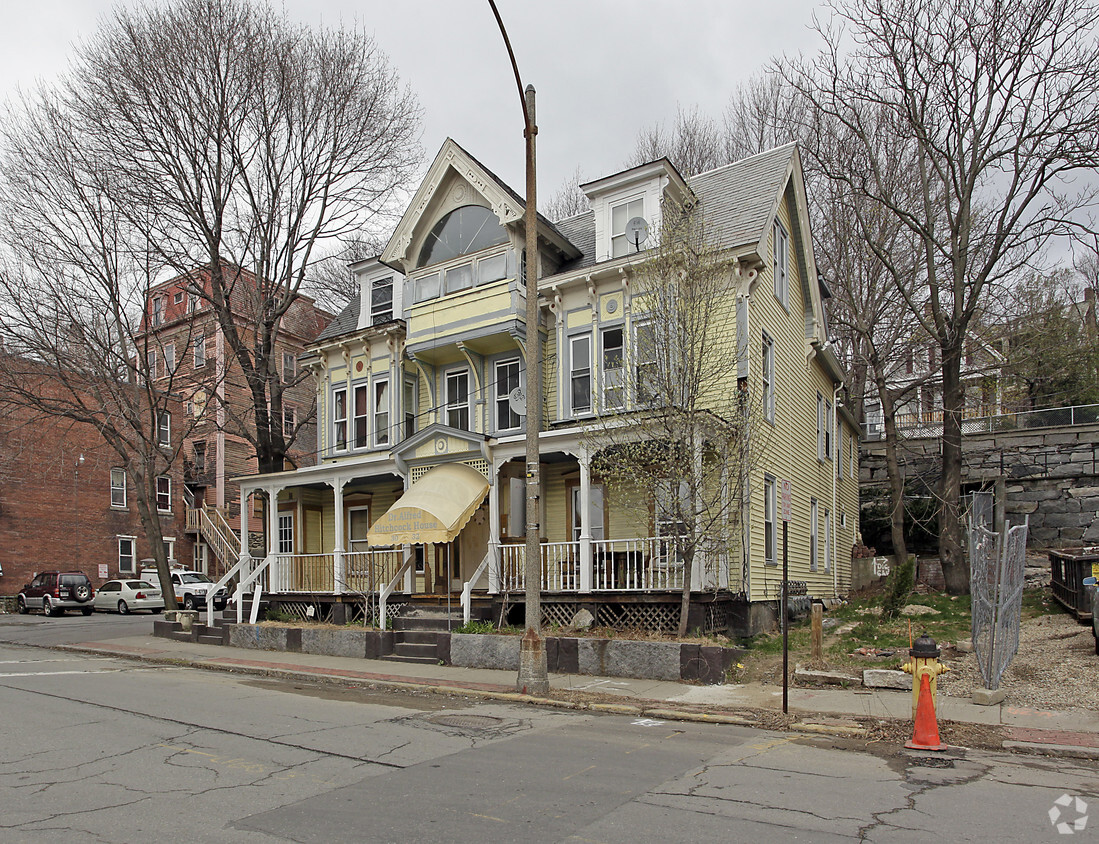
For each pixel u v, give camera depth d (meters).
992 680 10.23
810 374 22.02
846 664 12.55
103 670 15.12
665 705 10.59
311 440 41.56
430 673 13.85
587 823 5.72
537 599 11.84
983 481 24.97
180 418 39.59
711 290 14.05
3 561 34.28
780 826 5.66
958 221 20.33
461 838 5.39
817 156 22.61
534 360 12.19
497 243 19.28
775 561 17.62
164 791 6.56
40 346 23.36
